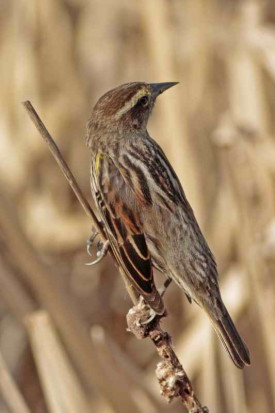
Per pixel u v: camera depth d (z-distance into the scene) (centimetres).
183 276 849
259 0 1309
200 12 1316
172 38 1249
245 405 1120
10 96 1442
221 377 1137
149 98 975
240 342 838
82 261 1377
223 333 838
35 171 1409
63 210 1395
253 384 1166
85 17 1502
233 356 831
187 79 1305
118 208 873
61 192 1407
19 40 1463
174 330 1259
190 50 1309
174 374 712
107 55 1470
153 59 1234
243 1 1360
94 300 1351
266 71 1263
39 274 948
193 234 865
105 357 948
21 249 949
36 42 1463
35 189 1399
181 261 851
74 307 958
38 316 945
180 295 1283
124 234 858
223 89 1307
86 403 958
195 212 1204
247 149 1140
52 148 796
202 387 1139
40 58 1459
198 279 849
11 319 1304
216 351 1134
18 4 1474
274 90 1265
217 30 1296
